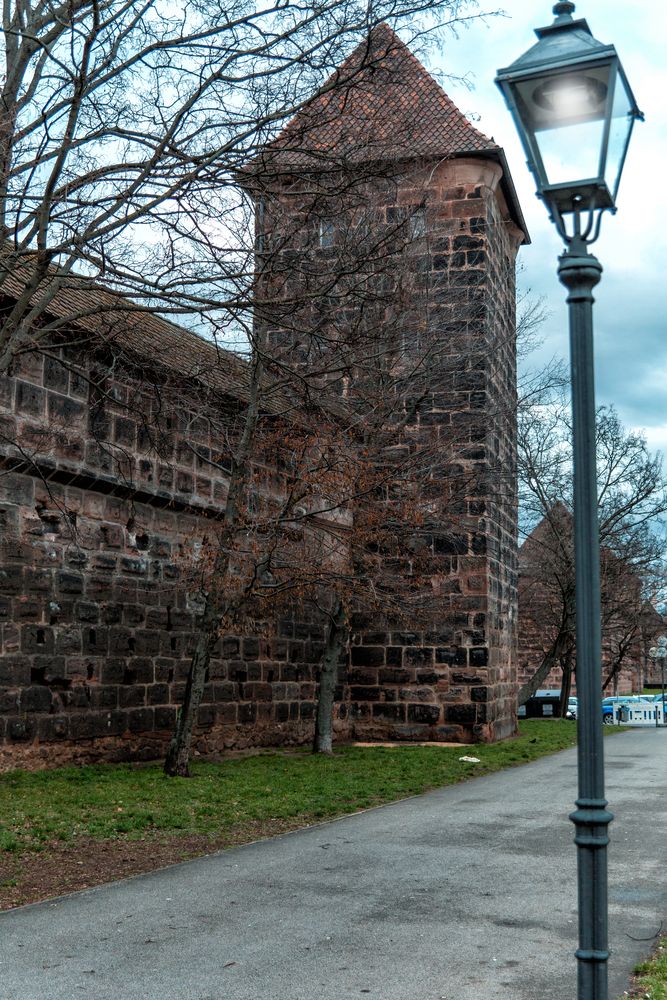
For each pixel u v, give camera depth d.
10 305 13.39
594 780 4.14
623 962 6.29
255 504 18.20
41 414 14.75
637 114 4.50
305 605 22.11
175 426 17.77
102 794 12.73
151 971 6.13
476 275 23.25
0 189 9.98
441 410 22.33
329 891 8.22
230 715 19.66
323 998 5.64
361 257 11.82
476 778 16.78
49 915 7.46
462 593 23.50
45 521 15.07
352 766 17.53
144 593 17.11
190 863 9.34
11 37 10.90
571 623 36.34
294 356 15.16
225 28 10.21
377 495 17.17
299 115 10.44
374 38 10.24
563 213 4.46
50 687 15.02
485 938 6.84
